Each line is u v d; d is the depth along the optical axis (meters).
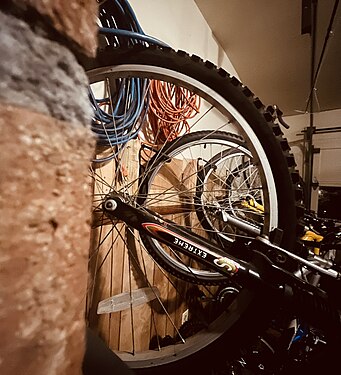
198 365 0.63
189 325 1.14
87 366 0.34
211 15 1.64
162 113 1.18
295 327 0.79
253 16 1.59
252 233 0.98
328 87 2.08
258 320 0.59
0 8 0.18
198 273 1.00
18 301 0.18
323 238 0.83
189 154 1.45
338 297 0.57
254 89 2.30
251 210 1.05
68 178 0.22
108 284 0.91
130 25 0.82
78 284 0.23
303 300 0.53
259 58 1.93
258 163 0.60
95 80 0.58
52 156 0.21
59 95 0.21
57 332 0.21
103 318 0.90
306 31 1.37
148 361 0.66
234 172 1.25
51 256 0.20
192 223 1.20
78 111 0.24
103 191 0.81
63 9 0.21
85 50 0.23
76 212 0.23
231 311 0.65
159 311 1.15
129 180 0.94
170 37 1.36
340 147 2.38
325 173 2.45
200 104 1.41
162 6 1.29
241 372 0.85
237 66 2.06
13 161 0.18
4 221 0.17
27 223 0.18
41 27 0.20
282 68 1.97
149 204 0.87
